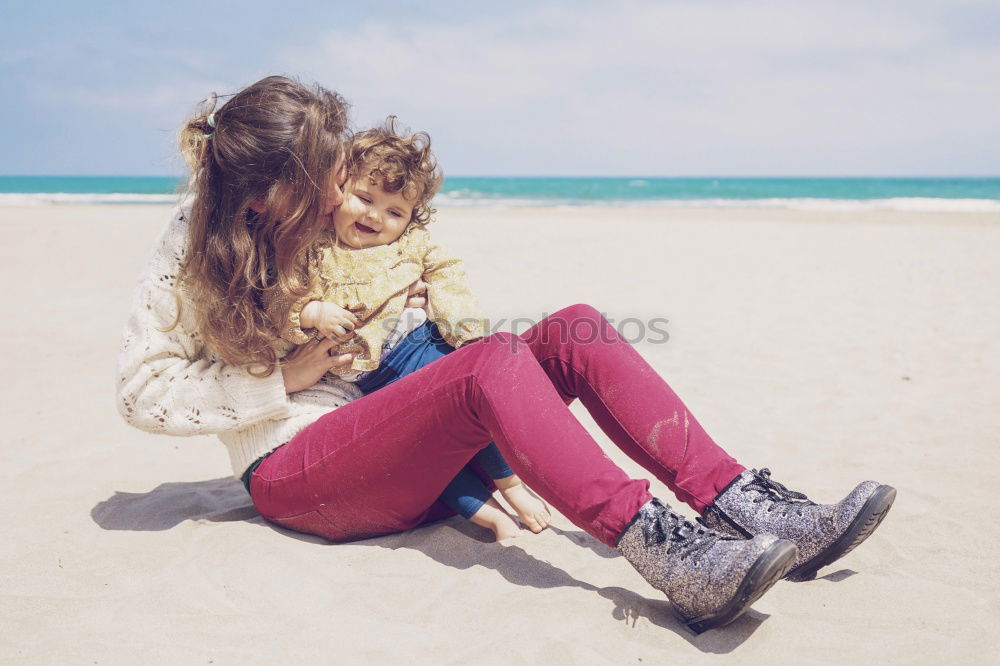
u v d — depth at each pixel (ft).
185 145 7.30
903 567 8.02
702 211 94.17
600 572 7.82
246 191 7.04
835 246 49.29
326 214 7.52
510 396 6.68
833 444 12.92
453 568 7.77
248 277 7.14
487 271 37.96
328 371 8.11
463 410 6.96
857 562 8.19
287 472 7.77
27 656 6.31
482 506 8.45
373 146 7.62
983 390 16.46
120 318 26.04
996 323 24.20
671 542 6.40
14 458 12.22
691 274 36.86
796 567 7.27
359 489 7.58
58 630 6.74
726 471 7.18
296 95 7.08
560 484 6.58
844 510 6.78
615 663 6.17
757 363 19.57
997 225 65.00
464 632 6.66
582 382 7.43
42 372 18.61
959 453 12.25
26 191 202.39
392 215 7.91
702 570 6.21
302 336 7.66
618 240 54.08
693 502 7.20
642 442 7.27
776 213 87.30
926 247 47.98
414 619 6.87
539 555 8.08
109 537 8.80
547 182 334.03
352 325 7.61
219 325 7.32
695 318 25.96
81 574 7.79
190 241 7.34
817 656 6.31
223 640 6.55
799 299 29.66
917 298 29.45
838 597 7.25
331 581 7.48
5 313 26.89
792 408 15.39
